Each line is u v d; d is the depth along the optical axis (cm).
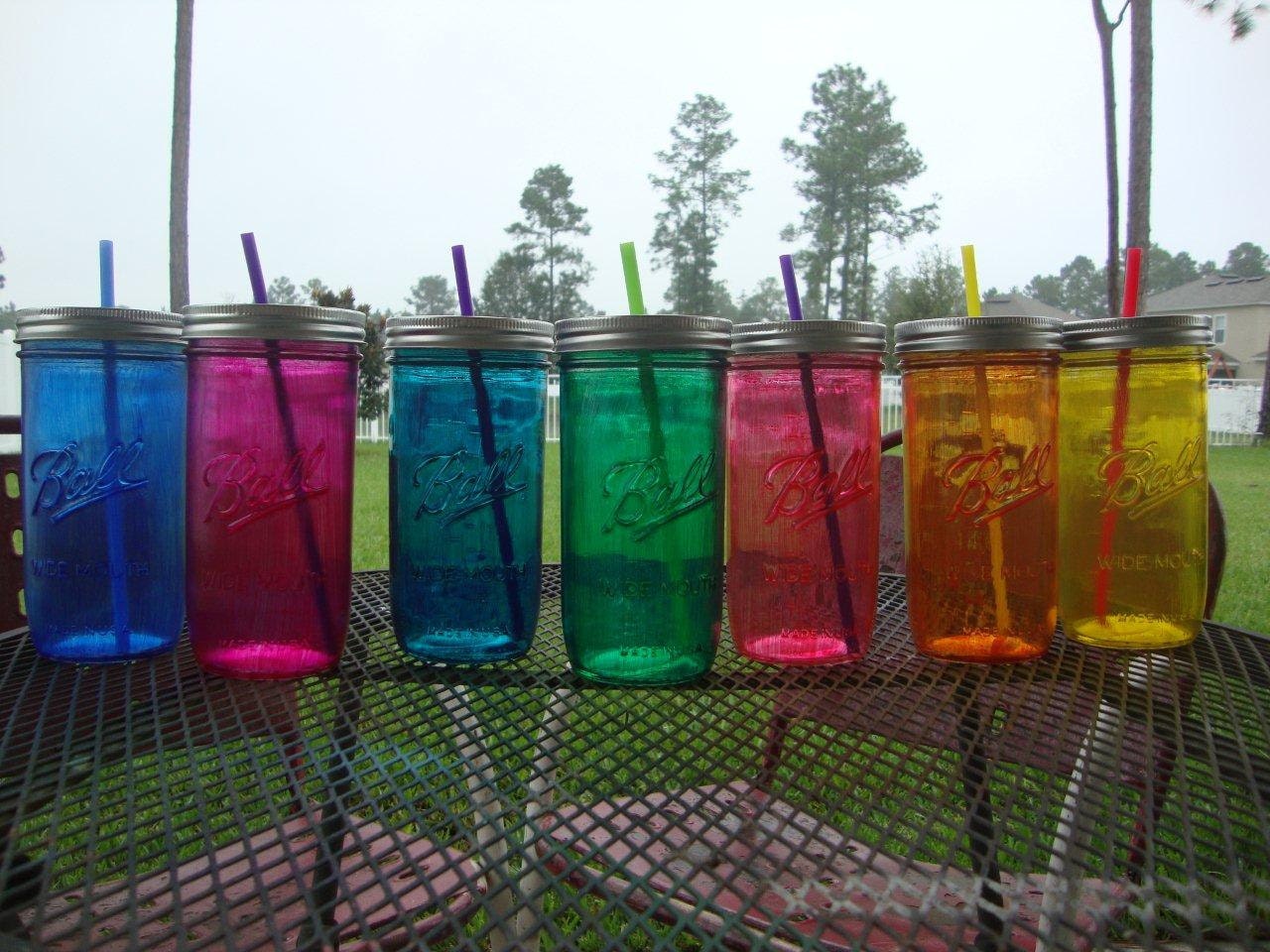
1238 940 48
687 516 76
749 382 81
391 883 56
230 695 73
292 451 75
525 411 80
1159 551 83
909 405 83
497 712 72
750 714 71
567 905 49
